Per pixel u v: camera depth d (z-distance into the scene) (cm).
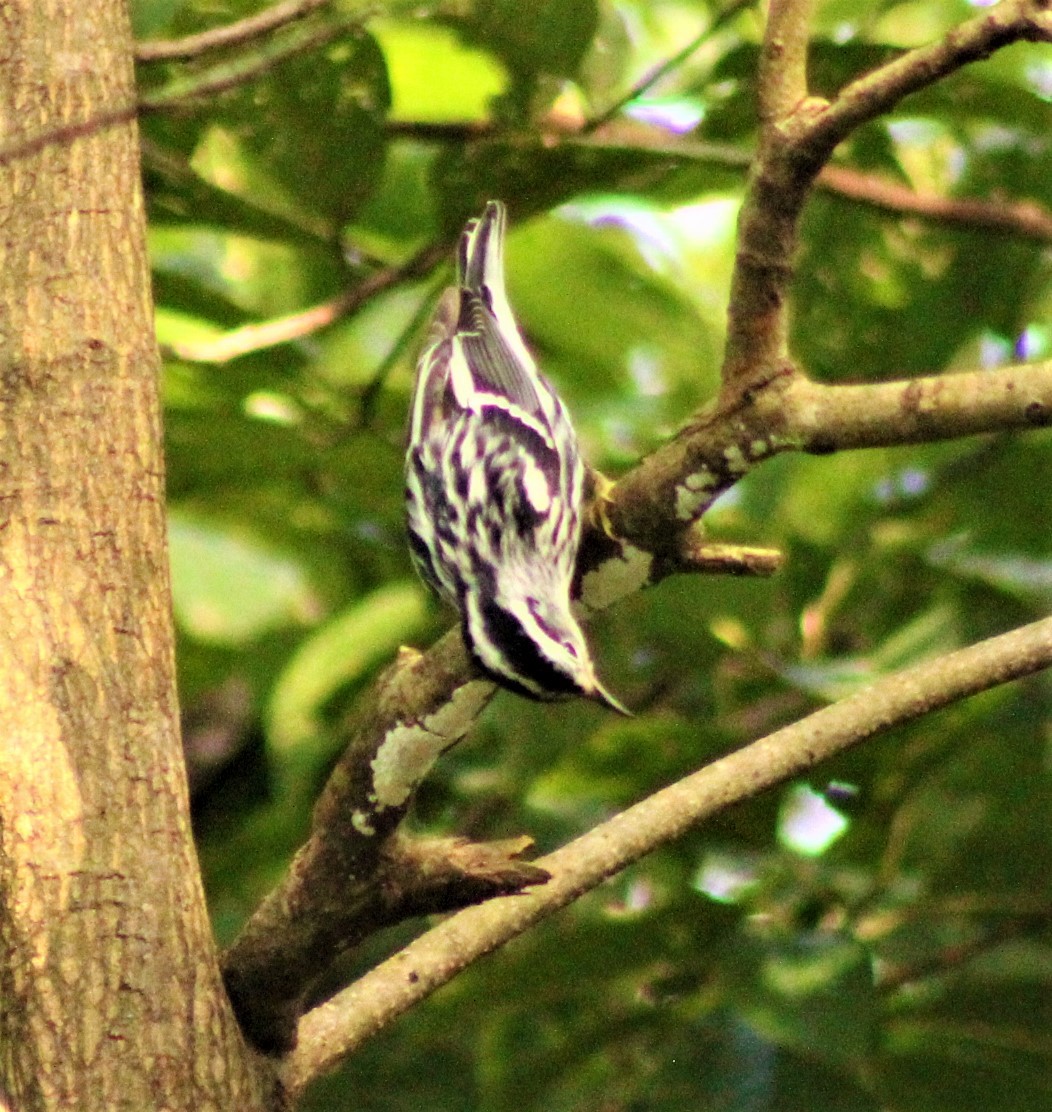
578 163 1061
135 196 799
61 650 712
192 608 1102
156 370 782
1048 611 1179
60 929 676
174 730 729
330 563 1196
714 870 1066
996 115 1166
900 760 1070
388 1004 733
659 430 1322
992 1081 951
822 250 1273
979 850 1051
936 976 1037
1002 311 1305
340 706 1166
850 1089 905
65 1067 660
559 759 1066
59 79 791
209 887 1123
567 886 747
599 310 1367
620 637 1159
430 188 1073
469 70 1241
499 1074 1009
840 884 1045
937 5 1412
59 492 735
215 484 1162
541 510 853
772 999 859
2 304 763
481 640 709
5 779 693
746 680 1155
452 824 1173
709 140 1098
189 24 1059
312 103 1008
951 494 1254
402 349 1083
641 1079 972
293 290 1352
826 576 1208
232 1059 688
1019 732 1083
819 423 683
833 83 1089
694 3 1444
